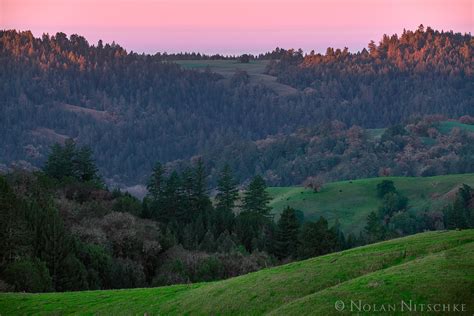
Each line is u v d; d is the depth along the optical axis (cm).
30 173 13925
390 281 4384
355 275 4922
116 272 9812
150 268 11281
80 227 11306
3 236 8750
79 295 6462
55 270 8962
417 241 5616
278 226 13288
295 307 4425
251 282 5344
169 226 14400
